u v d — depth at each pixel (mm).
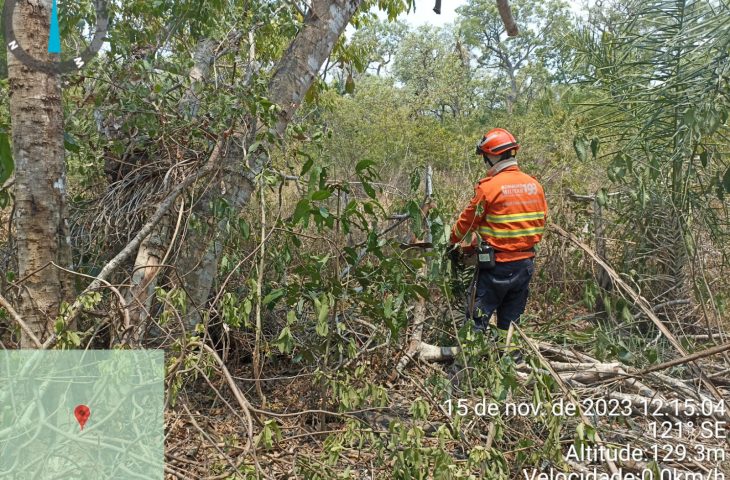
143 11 4242
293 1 4016
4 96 3602
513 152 4008
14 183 2959
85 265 3713
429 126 10078
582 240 5148
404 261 3510
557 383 2771
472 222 3906
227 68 4621
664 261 4691
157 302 3422
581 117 5574
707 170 4965
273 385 3750
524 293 4137
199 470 2693
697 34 4504
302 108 5555
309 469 2473
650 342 3977
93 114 3930
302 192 4000
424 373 3588
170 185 3727
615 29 5000
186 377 2795
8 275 2930
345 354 3736
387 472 2713
